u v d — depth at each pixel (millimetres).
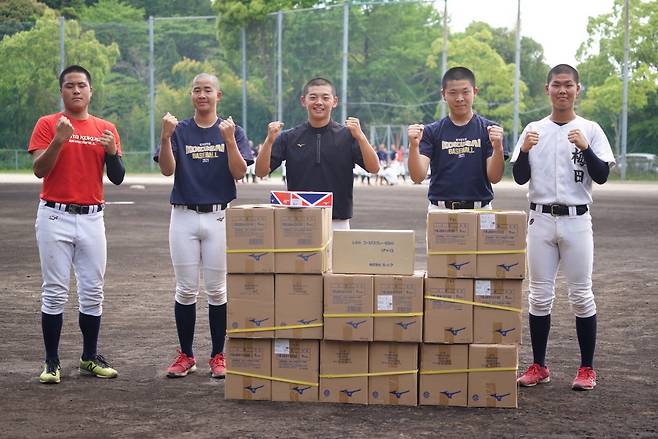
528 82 68938
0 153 55562
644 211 24031
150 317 9289
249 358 6453
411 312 6281
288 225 6355
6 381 6832
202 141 7199
